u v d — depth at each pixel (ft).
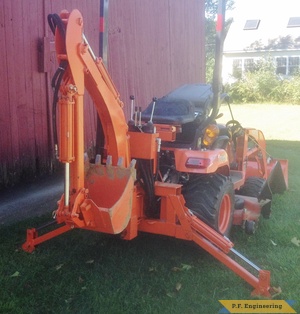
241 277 13.58
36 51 23.36
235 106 82.43
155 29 32.83
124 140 14.02
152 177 14.51
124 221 13.07
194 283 13.80
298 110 74.95
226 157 16.03
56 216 12.79
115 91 13.66
